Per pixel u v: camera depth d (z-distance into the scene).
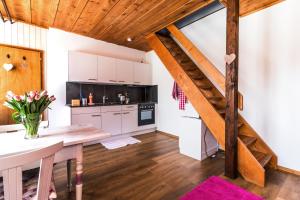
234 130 2.12
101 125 3.61
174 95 3.86
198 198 1.74
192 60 3.66
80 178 1.44
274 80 2.43
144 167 2.47
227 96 2.18
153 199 1.73
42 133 1.52
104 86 4.26
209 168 2.45
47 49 3.42
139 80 4.59
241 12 2.66
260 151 2.56
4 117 2.98
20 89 3.14
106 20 3.09
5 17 2.95
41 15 2.91
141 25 3.31
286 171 2.33
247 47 2.70
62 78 3.55
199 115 2.78
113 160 2.72
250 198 1.73
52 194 1.13
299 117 2.22
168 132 4.35
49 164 0.95
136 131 4.32
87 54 3.62
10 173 0.81
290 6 2.26
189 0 2.47
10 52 3.04
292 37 2.25
